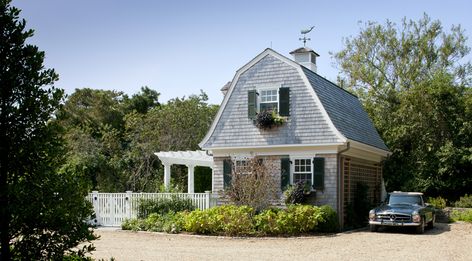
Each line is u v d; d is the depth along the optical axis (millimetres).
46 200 7367
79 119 43062
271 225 18656
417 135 31203
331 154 21547
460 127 30156
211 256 13445
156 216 21250
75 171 7961
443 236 18484
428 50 39625
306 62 26531
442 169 28531
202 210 21094
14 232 7410
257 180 20703
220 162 23469
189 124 38188
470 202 27141
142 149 35062
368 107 36844
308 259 12930
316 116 21922
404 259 12938
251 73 23609
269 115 22422
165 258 13047
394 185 30609
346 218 22312
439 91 30984
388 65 40656
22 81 7465
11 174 7441
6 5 7590
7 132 7324
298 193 21312
